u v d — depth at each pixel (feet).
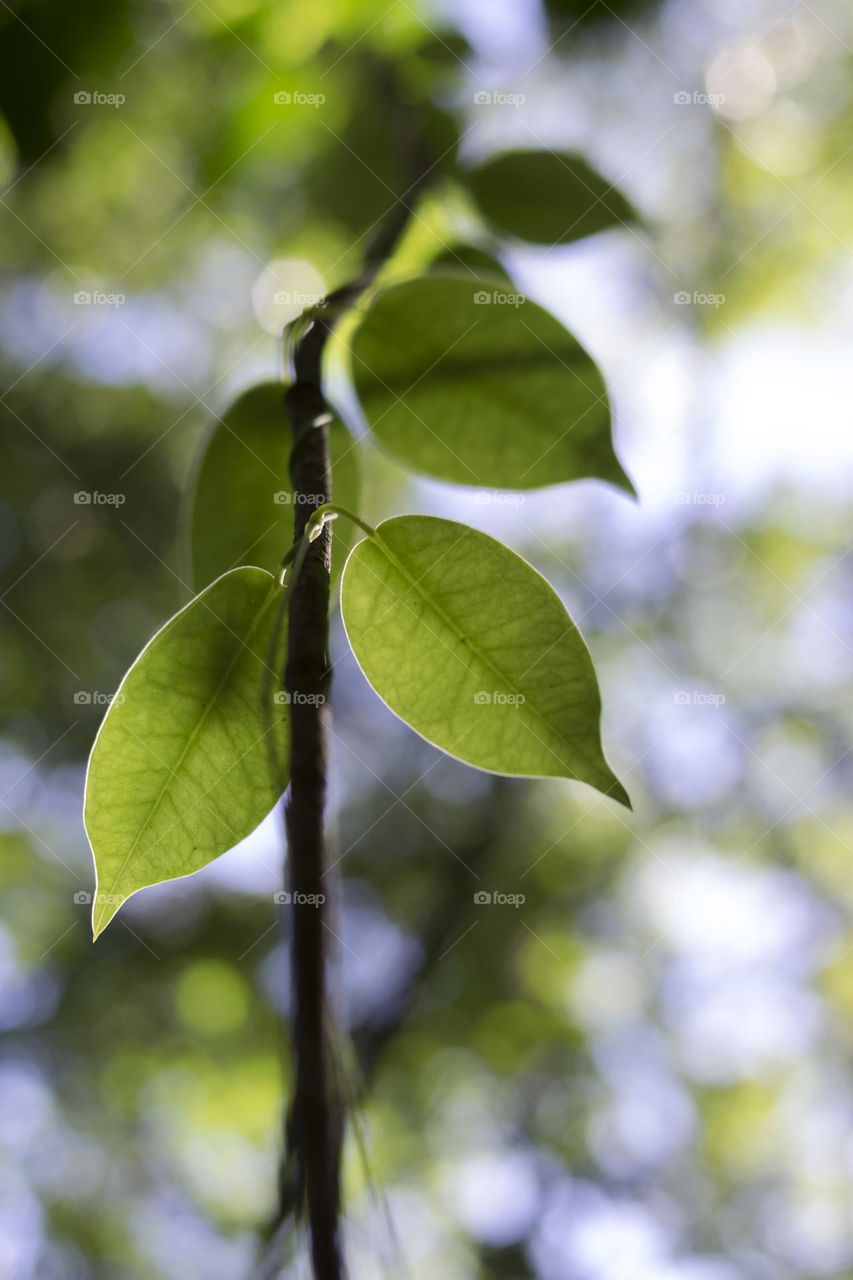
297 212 6.66
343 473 2.97
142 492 21.18
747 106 13.67
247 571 2.18
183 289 17.38
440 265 4.15
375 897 21.76
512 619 2.27
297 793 1.63
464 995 20.89
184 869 2.08
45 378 20.22
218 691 2.14
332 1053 1.51
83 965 20.51
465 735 2.25
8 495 20.77
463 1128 21.11
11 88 4.78
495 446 3.04
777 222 16.60
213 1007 19.88
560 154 4.17
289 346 2.82
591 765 2.22
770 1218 22.91
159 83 6.25
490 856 22.89
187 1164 20.03
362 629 2.27
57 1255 19.42
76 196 13.00
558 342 3.02
